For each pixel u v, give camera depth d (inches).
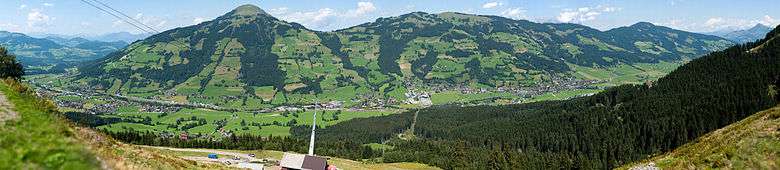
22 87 1883.6
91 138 1658.5
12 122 1210.6
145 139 7578.7
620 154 7514.8
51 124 1309.1
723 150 2342.5
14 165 977.5
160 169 1763.0
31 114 1359.5
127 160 1584.6
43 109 1608.0
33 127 1219.9
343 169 5753.0
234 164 5236.2
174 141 7824.8
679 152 2906.0
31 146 1077.1
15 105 1428.4
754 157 2140.7
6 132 1114.1
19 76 4480.8
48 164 1025.5
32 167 995.9
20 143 1079.0
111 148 1691.7
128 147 1952.5
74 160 1079.0
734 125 3174.2
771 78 7475.4
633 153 7416.3
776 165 2037.4
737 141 2346.2
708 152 2481.5
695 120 7342.5
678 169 2496.3
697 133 7086.6
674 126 7564.0
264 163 5743.1
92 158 1135.0
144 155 1915.6
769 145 2154.3
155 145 7500.0
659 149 7249.0
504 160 7504.9
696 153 2640.3
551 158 7342.5
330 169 4333.2
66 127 1379.2
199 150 7076.8
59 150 1096.2
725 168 2197.3
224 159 5895.7
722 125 6939.0
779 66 7637.8
